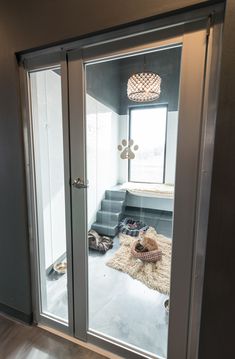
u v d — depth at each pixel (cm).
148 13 96
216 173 88
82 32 110
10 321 167
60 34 116
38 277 161
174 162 121
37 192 156
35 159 152
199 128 101
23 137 143
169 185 128
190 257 112
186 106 102
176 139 110
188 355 121
